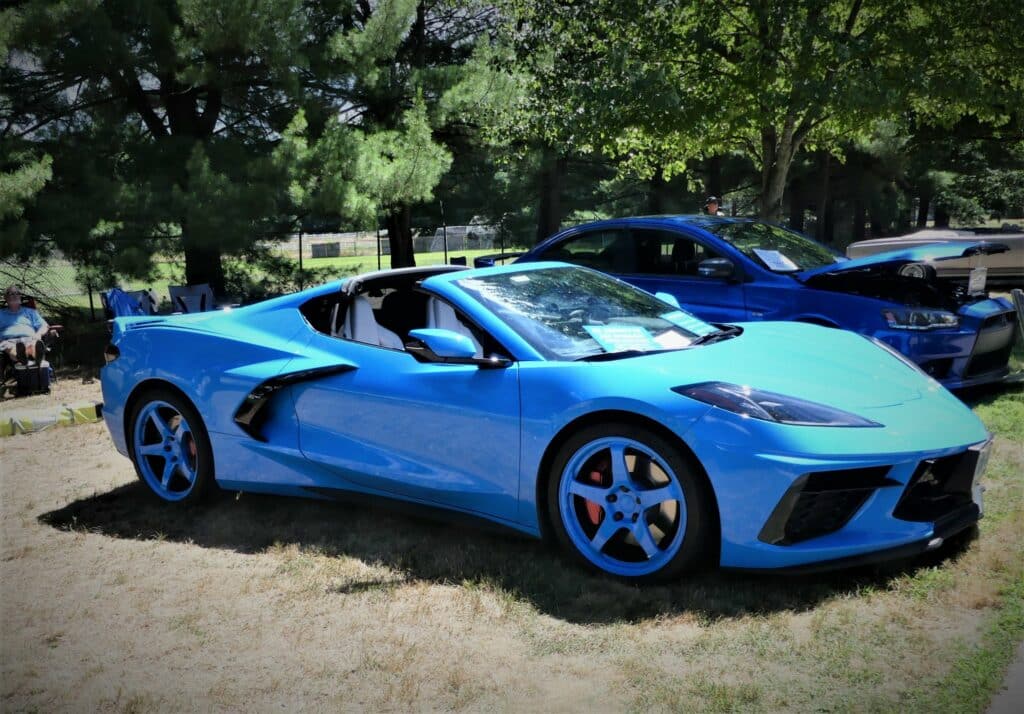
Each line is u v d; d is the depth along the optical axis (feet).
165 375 15.51
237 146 42.27
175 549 13.84
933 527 10.59
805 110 38.52
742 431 10.15
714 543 10.66
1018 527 11.84
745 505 10.11
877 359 13.01
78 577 12.85
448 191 79.41
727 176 97.86
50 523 15.61
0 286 47.78
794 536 10.27
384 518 14.57
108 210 37.27
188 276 48.42
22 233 35.50
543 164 78.38
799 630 9.50
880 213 101.91
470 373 12.37
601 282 14.90
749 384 11.07
